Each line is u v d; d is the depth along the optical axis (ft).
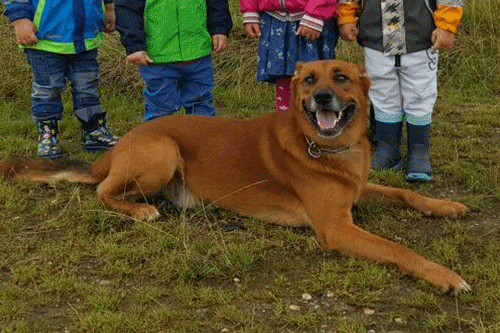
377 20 14.67
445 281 12.22
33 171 14.48
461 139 16.20
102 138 15.85
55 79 15.35
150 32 14.98
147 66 15.19
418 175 14.71
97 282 12.47
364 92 13.51
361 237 12.80
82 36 15.24
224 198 13.79
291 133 13.41
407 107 14.85
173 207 14.05
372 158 15.24
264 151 13.60
